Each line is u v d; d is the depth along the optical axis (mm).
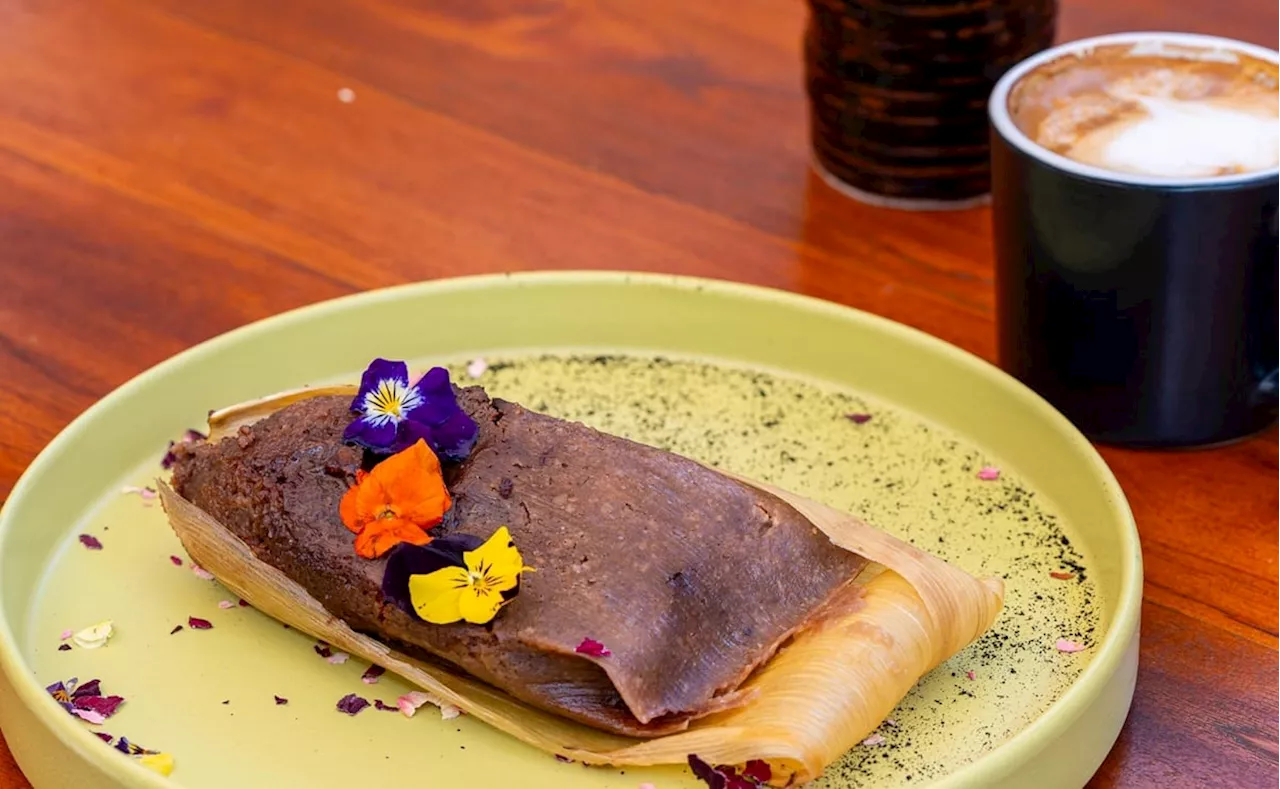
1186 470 828
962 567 774
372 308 853
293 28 1091
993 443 818
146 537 790
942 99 932
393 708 732
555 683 719
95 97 1033
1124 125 819
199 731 723
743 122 1025
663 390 849
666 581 725
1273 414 830
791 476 812
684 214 963
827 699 708
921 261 935
